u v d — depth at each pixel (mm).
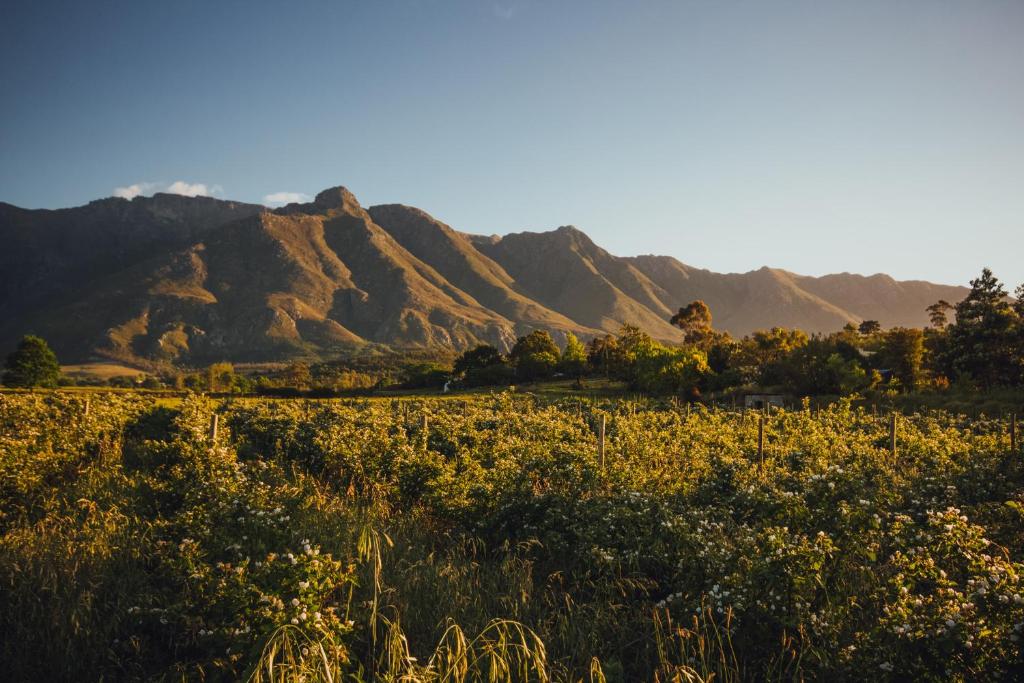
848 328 133375
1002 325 54156
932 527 5711
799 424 20562
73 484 11031
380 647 5316
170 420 17688
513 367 91875
